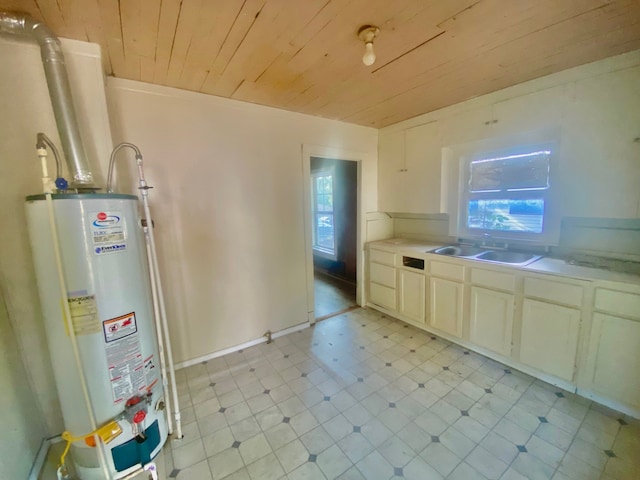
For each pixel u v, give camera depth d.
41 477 1.44
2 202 1.39
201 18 1.32
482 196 2.72
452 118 2.65
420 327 2.94
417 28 1.43
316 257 5.38
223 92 2.23
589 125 1.91
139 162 1.50
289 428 1.72
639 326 1.61
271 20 1.34
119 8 1.23
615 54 1.74
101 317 1.26
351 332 2.91
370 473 1.42
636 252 2.00
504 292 2.18
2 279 1.39
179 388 2.11
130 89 1.97
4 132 1.37
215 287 2.46
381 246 3.23
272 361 2.44
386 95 2.35
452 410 1.81
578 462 1.43
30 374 1.50
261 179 2.60
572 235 2.27
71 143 1.33
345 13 1.30
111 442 1.33
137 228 1.39
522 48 1.65
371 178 3.45
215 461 1.52
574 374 1.88
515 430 1.64
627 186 1.80
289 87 2.14
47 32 1.25
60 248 1.17
